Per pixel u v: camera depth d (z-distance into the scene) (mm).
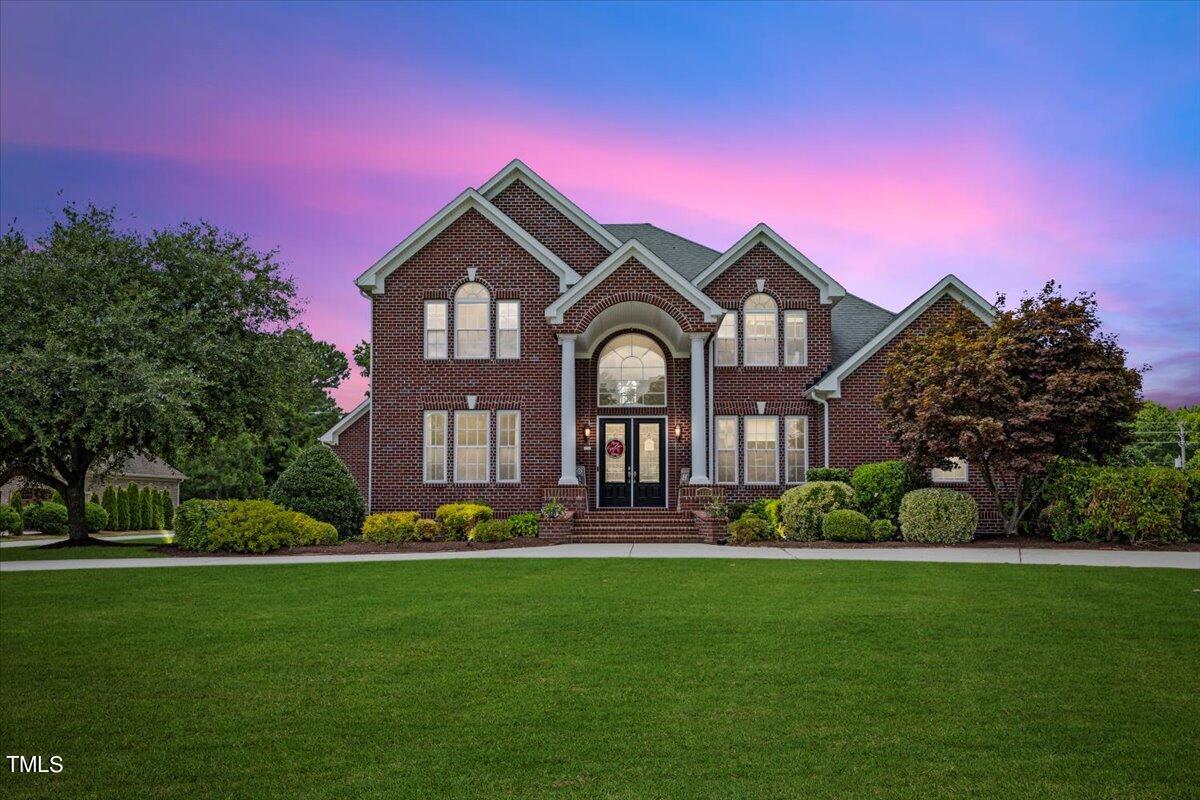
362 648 10664
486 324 27062
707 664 9789
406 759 6953
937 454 22422
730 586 15008
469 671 9562
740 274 28172
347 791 6336
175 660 10125
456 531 23938
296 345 27000
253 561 19531
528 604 13461
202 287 25484
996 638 10953
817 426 27641
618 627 11719
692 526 24406
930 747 7156
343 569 17734
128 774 6680
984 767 6719
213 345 24547
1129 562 18016
